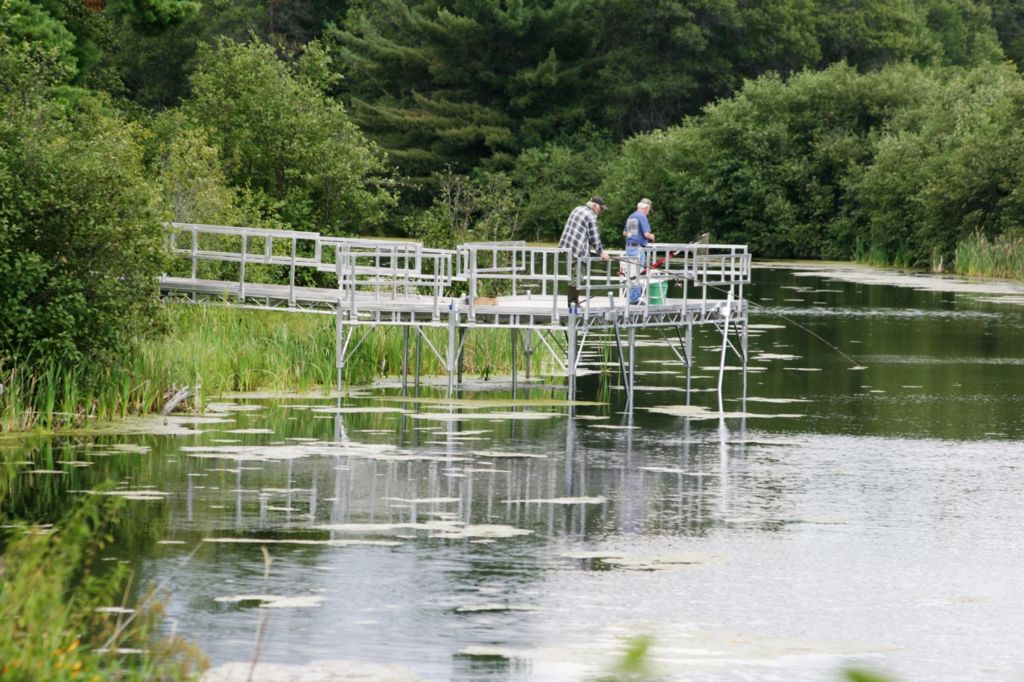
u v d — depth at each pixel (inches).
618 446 1962.4
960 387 2623.0
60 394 2080.5
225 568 1294.3
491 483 1691.7
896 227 6737.2
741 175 7509.8
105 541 1374.3
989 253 6033.5
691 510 1562.5
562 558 1350.9
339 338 2459.4
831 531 1473.9
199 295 2748.5
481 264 3631.9
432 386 2561.5
